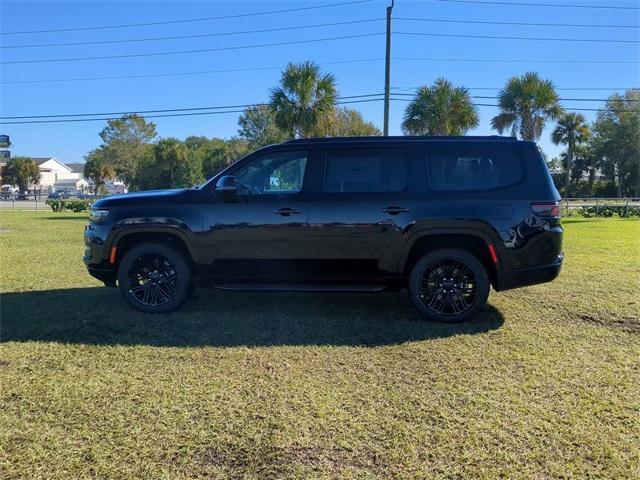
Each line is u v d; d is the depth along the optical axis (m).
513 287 5.39
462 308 5.46
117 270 5.79
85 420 3.31
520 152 5.42
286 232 5.44
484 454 2.92
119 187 71.88
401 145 5.49
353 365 4.27
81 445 3.01
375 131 45.00
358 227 5.36
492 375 4.06
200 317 5.64
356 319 5.60
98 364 4.26
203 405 3.52
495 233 5.25
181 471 2.76
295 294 6.79
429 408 3.48
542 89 24.88
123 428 3.21
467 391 3.76
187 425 3.24
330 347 4.70
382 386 3.84
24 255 10.14
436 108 23.64
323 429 3.20
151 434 3.13
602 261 9.53
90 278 7.76
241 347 4.69
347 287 5.51
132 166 80.25
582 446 3.01
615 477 2.71
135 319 5.54
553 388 3.81
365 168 5.49
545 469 2.78
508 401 3.59
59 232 15.16
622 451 2.96
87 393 3.70
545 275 5.31
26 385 3.83
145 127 81.44
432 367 4.23
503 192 5.31
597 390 3.78
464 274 5.45
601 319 5.65
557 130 57.66
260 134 61.94
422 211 5.31
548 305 6.23
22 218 22.56
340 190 5.46
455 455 2.91
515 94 25.28
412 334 5.09
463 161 5.44
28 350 4.57
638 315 5.79
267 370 4.15
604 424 3.27
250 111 61.12
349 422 3.29
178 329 5.21
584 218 24.31
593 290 7.02
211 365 4.25
